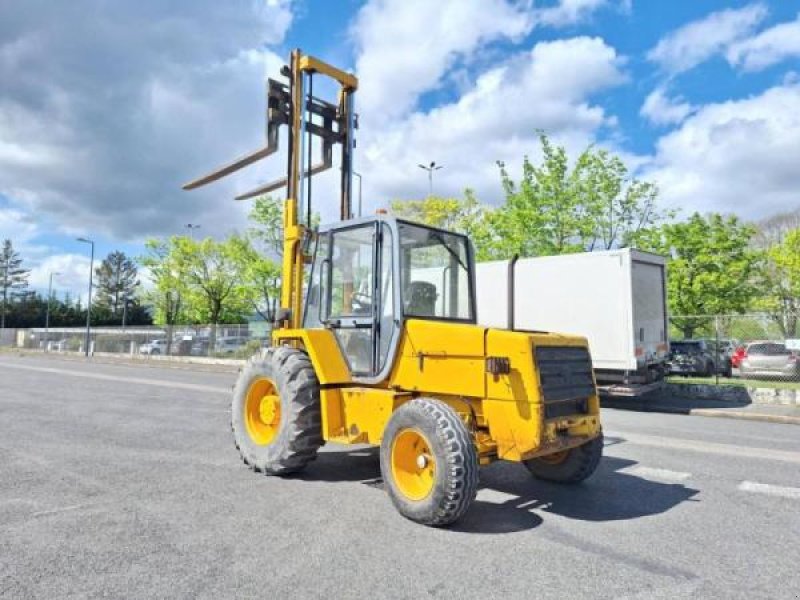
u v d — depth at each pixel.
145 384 17.53
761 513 5.27
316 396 6.16
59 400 13.16
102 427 9.45
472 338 5.18
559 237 23.88
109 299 93.75
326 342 6.17
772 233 40.59
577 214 23.94
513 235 23.81
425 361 5.46
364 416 5.71
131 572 3.69
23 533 4.42
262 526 4.62
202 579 3.59
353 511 5.07
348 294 6.22
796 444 8.91
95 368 26.03
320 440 6.18
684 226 28.55
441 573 3.77
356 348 6.08
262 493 5.61
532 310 14.27
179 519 4.78
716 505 5.52
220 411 11.40
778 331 19.30
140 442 8.18
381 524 4.74
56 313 86.12
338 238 6.43
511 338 4.97
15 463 6.82
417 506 4.74
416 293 5.92
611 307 13.01
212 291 46.12
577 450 6.02
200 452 7.52
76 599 3.31
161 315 53.00
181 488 5.76
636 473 6.82
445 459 4.60
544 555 4.14
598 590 3.57
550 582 3.67
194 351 32.97
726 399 14.63
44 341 49.75
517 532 4.64
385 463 5.08
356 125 8.00
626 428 10.41
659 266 14.05
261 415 6.65
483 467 7.07
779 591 3.60
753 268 29.94
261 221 38.25
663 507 5.44
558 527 4.79
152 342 36.34
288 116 7.46
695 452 8.12
